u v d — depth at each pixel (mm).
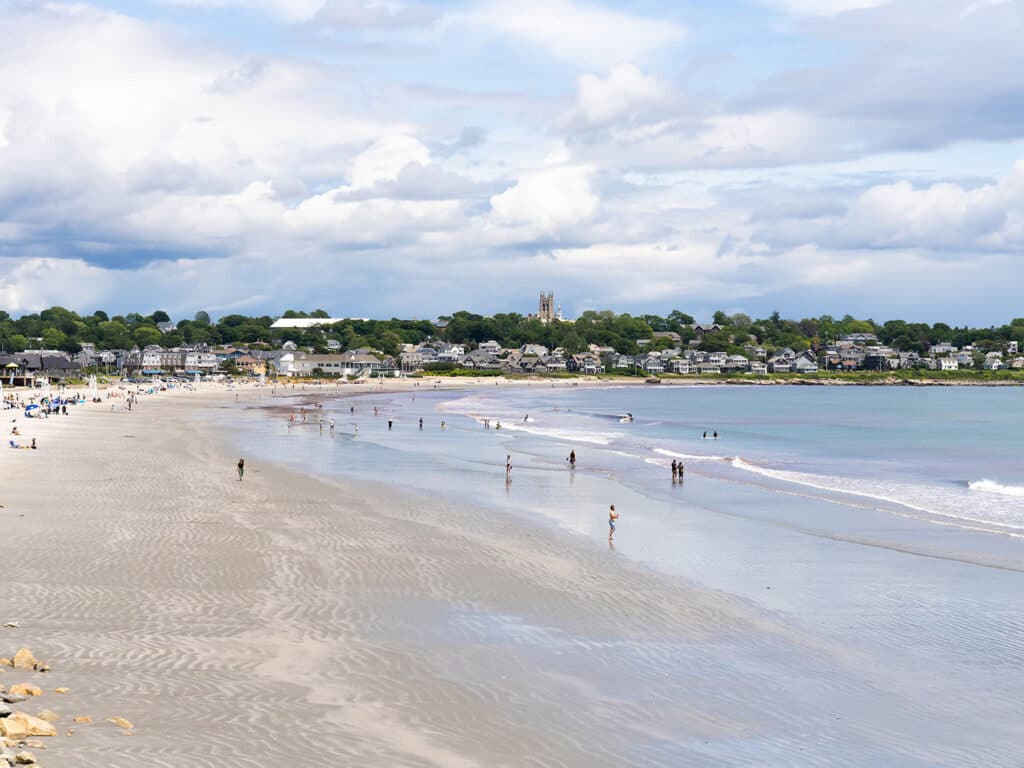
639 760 17062
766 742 18297
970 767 17547
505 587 29750
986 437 107875
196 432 90000
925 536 41719
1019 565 35438
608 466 69188
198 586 27609
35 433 79812
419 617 25781
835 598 29953
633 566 33938
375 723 17828
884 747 18328
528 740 17641
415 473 60688
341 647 22594
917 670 23047
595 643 24281
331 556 32812
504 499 50375
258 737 16484
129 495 44594
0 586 26219
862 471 71500
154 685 18828
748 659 23484
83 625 22922
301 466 62562
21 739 14961
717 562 35219
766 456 82625
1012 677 22656
